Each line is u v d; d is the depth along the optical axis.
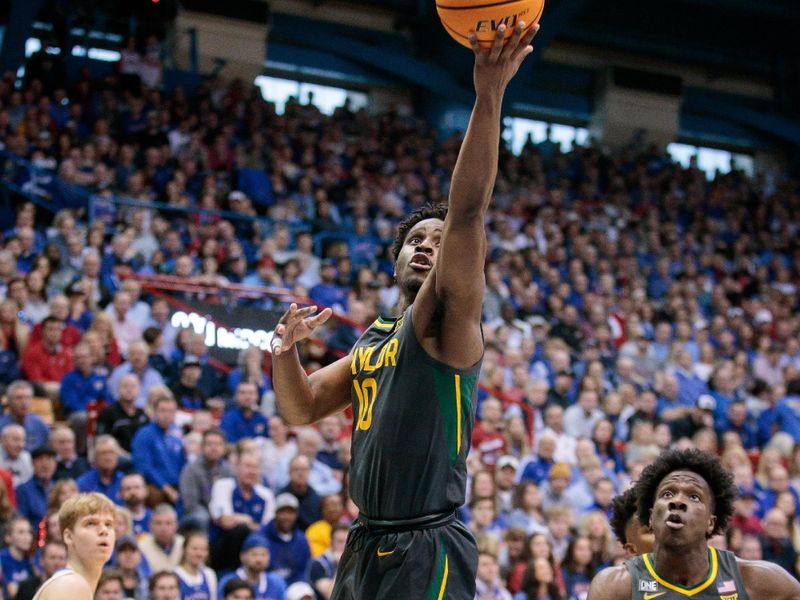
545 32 19.08
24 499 7.41
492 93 2.52
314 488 8.30
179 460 8.19
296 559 7.56
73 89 16.64
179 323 10.55
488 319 13.24
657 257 17.80
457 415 2.62
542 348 12.52
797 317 16.28
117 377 9.16
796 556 8.61
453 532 2.62
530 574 7.61
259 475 8.06
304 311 2.93
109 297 11.06
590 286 15.99
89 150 14.62
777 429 11.85
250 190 15.78
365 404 2.73
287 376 2.93
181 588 6.88
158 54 18.12
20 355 9.46
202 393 9.61
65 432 7.84
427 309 2.63
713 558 3.54
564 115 22.91
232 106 17.95
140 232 12.95
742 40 22.83
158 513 7.12
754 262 18.94
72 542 4.09
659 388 11.96
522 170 19.56
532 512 8.49
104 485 7.68
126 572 6.72
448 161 19.09
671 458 3.63
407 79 21.16
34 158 14.36
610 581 3.58
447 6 2.49
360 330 11.52
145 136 15.77
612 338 13.68
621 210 18.97
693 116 23.38
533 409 10.59
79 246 11.56
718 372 12.56
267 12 19.77
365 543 2.65
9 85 15.98
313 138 17.83
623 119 22.39
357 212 15.99
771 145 23.75
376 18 21.16
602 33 21.89
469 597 2.60
